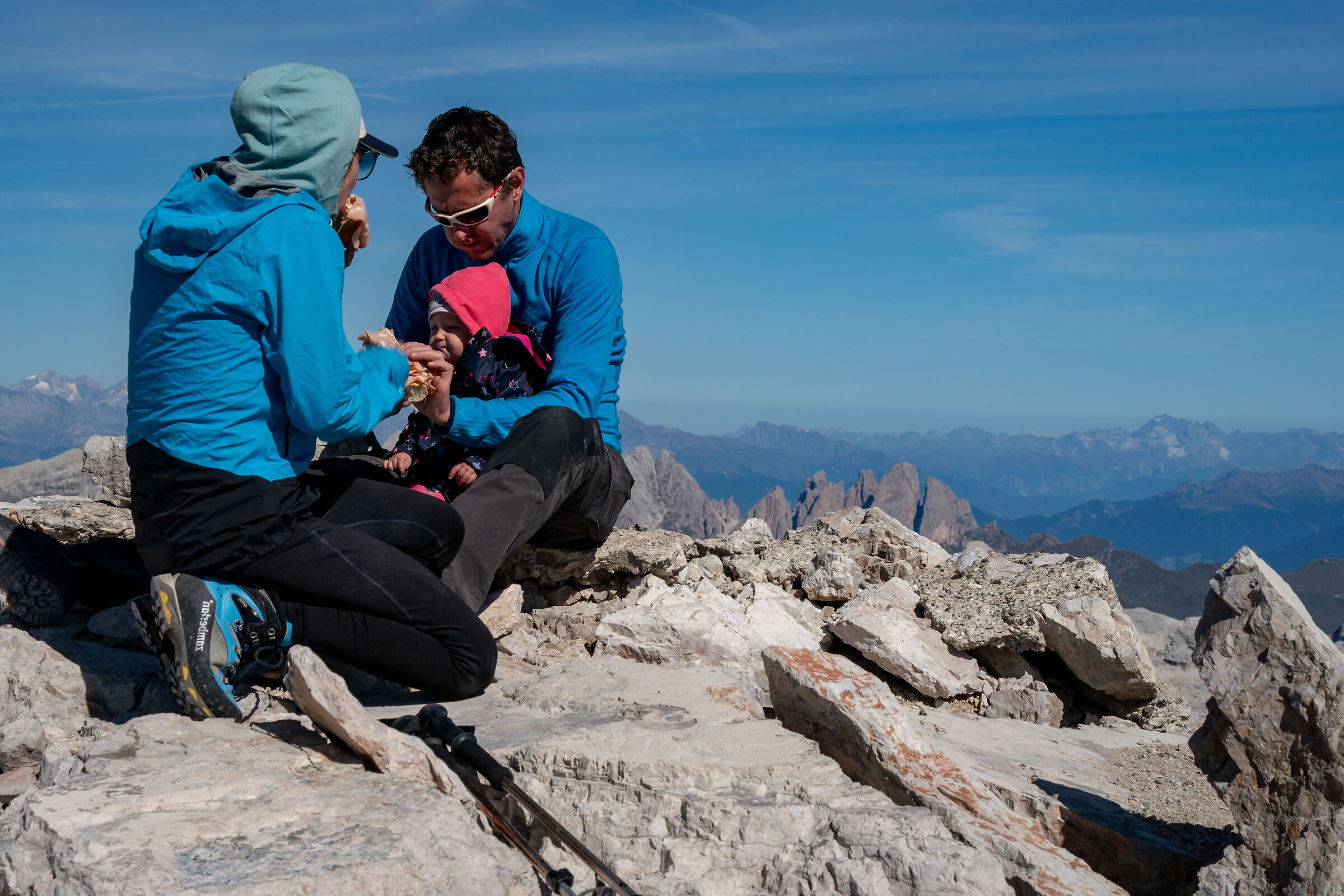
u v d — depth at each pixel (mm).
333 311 3479
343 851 2412
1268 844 3178
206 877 2230
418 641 3793
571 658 5414
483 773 3186
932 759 3512
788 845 2887
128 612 4941
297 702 3197
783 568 6633
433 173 4719
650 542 6133
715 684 4230
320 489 4156
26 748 3600
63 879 2217
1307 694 3166
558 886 2648
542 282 5309
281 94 3441
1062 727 6016
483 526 4445
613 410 5742
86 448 6316
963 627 5938
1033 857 2877
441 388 4488
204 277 3320
